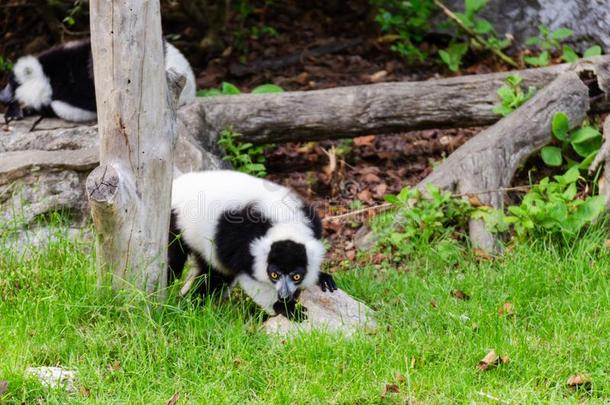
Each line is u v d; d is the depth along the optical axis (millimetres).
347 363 6637
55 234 8102
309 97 10367
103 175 6648
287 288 7035
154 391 6289
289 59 13234
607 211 8820
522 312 7469
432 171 9938
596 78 10320
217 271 7672
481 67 12516
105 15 6645
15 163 8984
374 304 7777
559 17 12391
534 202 9078
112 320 6969
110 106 6746
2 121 10445
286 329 7125
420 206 8984
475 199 8961
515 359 6590
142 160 6836
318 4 14695
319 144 11070
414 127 10430
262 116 10281
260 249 7141
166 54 10367
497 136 9602
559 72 10398
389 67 12742
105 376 6453
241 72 12984
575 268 8016
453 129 11133
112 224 6746
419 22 12953
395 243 8703
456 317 7238
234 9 14602
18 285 7562
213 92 11383
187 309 7266
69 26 13484
